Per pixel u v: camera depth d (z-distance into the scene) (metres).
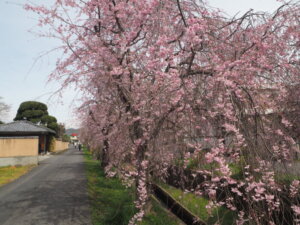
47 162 16.77
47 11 4.26
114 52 4.45
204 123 3.49
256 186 2.68
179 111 3.64
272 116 3.46
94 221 4.64
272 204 2.73
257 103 3.28
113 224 4.39
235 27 4.02
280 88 3.65
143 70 4.10
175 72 3.46
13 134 20.17
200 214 4.38
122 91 4.38
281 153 3.17
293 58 3.90
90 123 9.41
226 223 3.63
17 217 4.91
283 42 3.83
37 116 28.48
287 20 3.77
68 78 4.51
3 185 8.39
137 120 4.07
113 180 8.64
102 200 6.25
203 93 3.27
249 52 3.62
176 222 4.80
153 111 3.73
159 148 3.85
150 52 3.68
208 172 3.20
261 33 3.85
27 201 6.16
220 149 2.79
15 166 14.24
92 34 4.79
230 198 2.97
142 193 3.99
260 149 2.86
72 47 4.61
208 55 3.48
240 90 3.11
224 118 3.01
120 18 4.56
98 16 4.59
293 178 3.12
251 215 2.63
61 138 39.56
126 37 4.20
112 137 5.37
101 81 4.58
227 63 3.18
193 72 3.60
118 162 5.21
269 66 3.51
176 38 3.73
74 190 7.46
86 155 24.94
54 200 6.25
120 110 4.65
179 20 4.05
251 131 2.98
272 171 2.80
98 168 12.66
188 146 3.73
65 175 10.52
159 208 5.38
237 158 2.83
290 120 3.57
